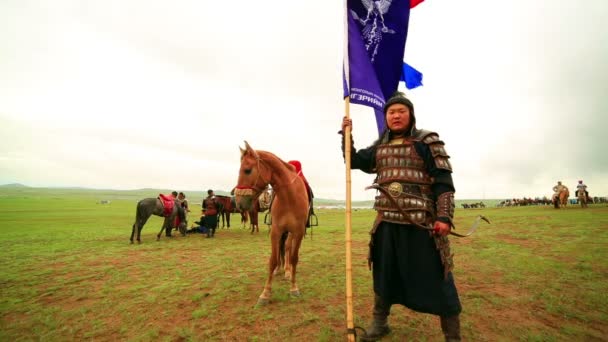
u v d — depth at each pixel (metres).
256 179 3.61
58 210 36.41
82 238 11.41
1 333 3.13
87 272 5.73
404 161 2.20
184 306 3.72
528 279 4.40
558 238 7.86
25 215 26.62
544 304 3.45
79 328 3.18
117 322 3.31
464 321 3.01
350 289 2.34
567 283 4.17
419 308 2.08
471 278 4.55
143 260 6.85
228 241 10.23
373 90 2.74
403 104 2.28
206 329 3.02
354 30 2.80
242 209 3.52
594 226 9.76
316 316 3.23
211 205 11.68
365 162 2.59
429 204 2.13
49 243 9.96
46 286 4.81
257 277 5.01
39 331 3.14
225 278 4.97
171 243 9.80
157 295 4.17
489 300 3.60
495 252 6.42
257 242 9.88
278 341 2.72
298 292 3.97
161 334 2.98
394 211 2.17
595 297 3.58
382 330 2.52
